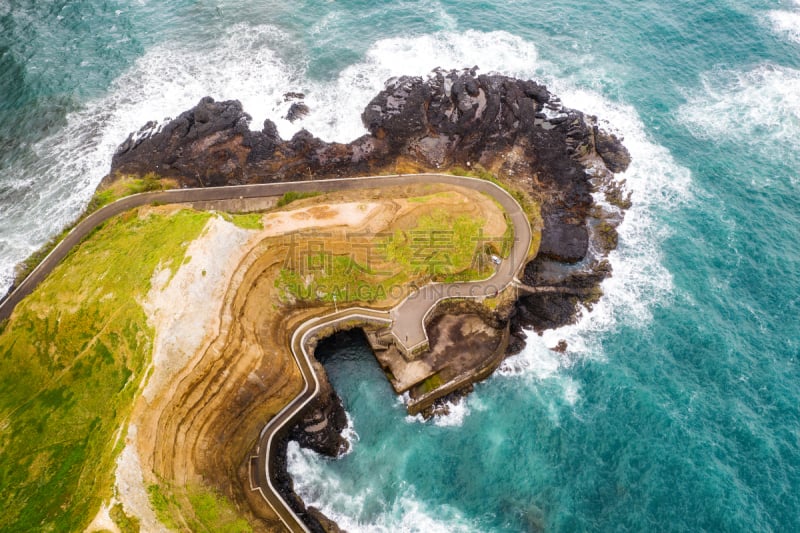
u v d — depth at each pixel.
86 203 74.69
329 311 62.69
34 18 100.62
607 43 95.69
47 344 56.00
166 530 44.34
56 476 46.59
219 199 74.25
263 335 58.59
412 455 56.31
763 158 79.19
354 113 84.75
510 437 56.81
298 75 91.12
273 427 55.62
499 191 73.69
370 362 62.69
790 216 72.25
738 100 86.44
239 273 59.34
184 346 52.69
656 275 67.75
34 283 65.75
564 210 73.50
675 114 85.25
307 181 76.12
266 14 102.75
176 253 57.53
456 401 59.56
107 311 55.69
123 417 48.47
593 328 64.06
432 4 104.50
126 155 80.00
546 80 89.56
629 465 53.50
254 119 83.94
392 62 92.62
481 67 91.38
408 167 77.31
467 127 80.69
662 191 75.81
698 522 49.31
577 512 51.44
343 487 54.53
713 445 53.56
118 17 101.88
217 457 52.03
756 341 61.22
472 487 53.94
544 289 66.19
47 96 88.06
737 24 97.31
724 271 67.62
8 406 52.81
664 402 57.06
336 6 104.69
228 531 47.88
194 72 91.88
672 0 103.06
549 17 101.25
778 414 55.44
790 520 48.66
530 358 62.22
